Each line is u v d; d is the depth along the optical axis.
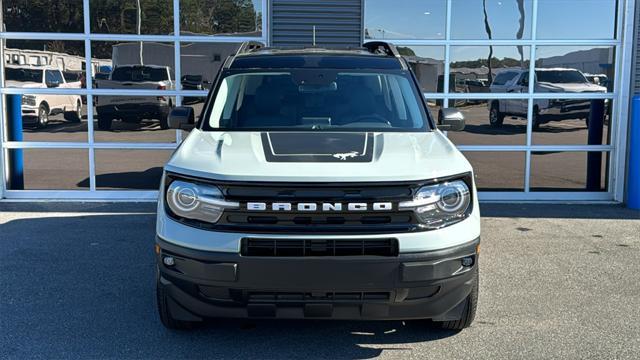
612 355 3.81
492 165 8.58
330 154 3.71
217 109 4.55
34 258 5.67
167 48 8.31
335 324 4.26
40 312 4.43
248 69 4.87
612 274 5.38
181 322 3.96
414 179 3.40
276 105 4.59
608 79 8.45
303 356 3.78
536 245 6.29
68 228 6.77
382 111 4.57
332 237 3.29
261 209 3.34
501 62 8.48
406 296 3.39
